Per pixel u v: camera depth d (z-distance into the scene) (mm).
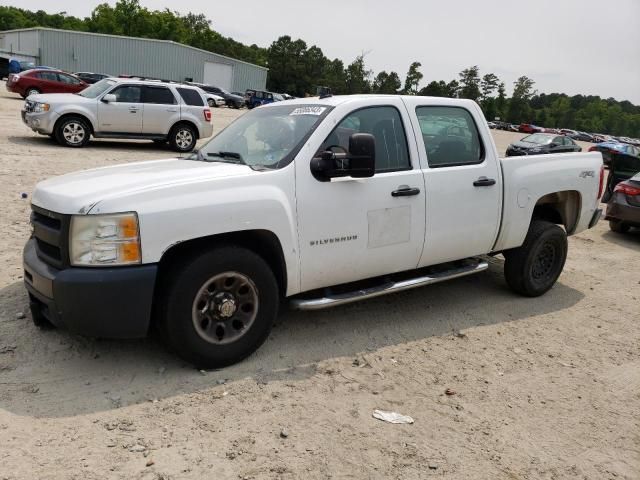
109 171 4180
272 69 114625
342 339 4547
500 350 4609
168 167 4211
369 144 3934
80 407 3334
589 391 4039
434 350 4504
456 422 3506
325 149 4148
